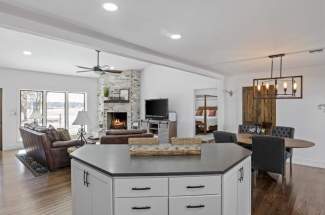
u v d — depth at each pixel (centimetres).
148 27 288
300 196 349
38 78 774
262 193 362
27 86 750
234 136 397
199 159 218
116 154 240
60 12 247
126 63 787
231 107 667
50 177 431
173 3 224
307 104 545
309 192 365
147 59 396
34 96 788
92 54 612
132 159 217
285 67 550
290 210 302
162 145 267
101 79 908
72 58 637
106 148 275
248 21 267
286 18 258
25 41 491
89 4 227
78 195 223
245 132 538
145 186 175
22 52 564
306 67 544
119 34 315
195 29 294
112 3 225
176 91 799
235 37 324
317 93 531
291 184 403
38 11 245
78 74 845
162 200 176
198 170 181
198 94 782
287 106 573
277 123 589
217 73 628
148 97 888
